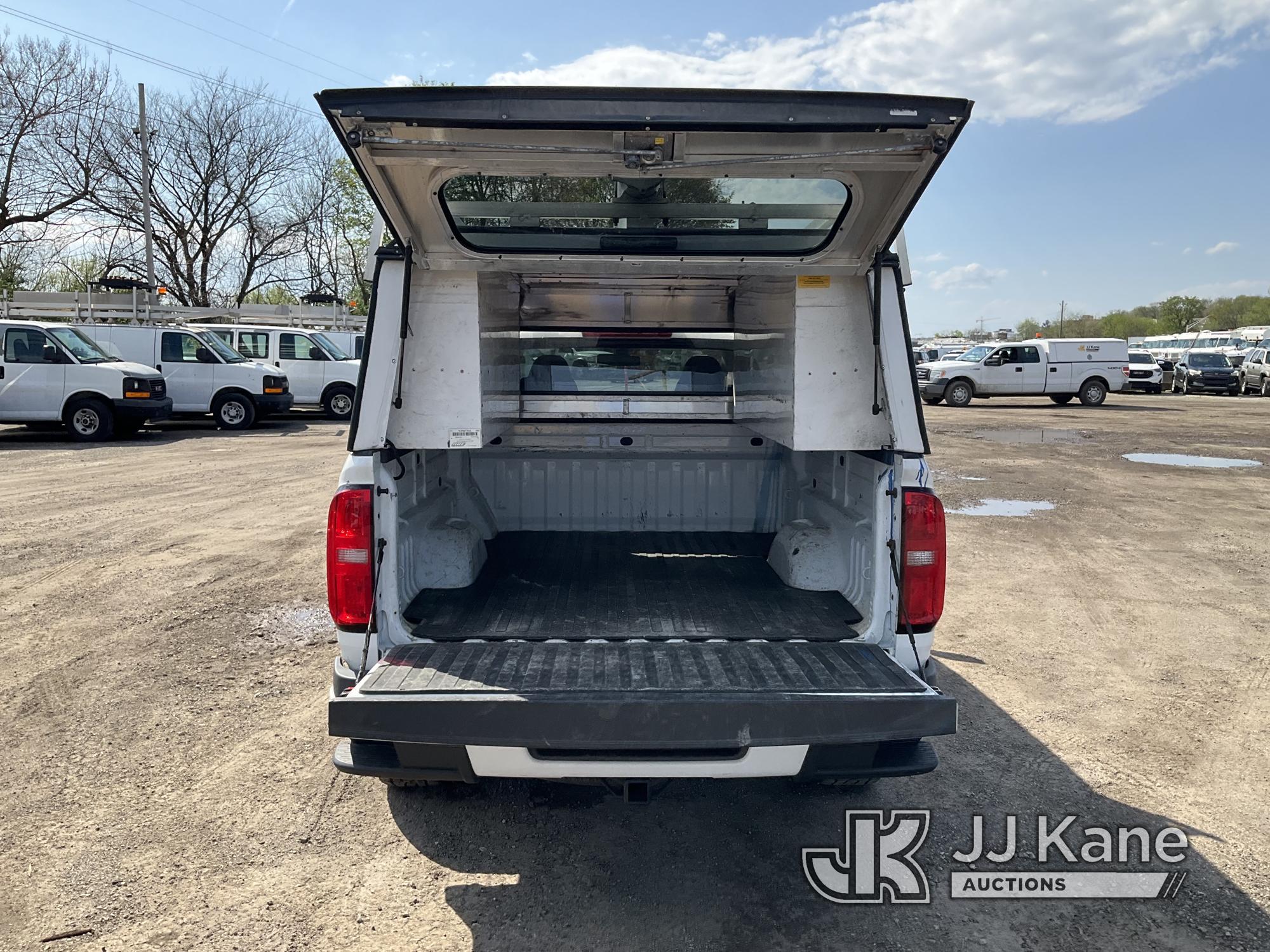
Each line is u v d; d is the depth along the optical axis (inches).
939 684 190.9
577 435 191.0
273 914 112.2
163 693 179.6
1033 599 253.9
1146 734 167.0
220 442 601.3
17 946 105.0
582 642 123.5
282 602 239.8
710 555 176.6
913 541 120.2
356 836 130.6
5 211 1296.8
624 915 113.3
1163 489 443.8
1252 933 111.2
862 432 124.7
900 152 103.7
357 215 1443.2
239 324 934.4
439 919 111.8
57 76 1284.4
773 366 140.1
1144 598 255.0
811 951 107.1
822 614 137.0
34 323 593.9
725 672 110.9
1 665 193.3
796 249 122.9
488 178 111.5
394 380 118.1
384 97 96.9
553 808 139.6
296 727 165.2
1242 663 203.9
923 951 107.4
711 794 144.7
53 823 132.3
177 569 272.7
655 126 98.7
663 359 189.5
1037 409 1010.7
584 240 122.7
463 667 111.7
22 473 456.1
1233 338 1932.8
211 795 141.3
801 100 98.2
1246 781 149.6
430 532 151.5
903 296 121.6
